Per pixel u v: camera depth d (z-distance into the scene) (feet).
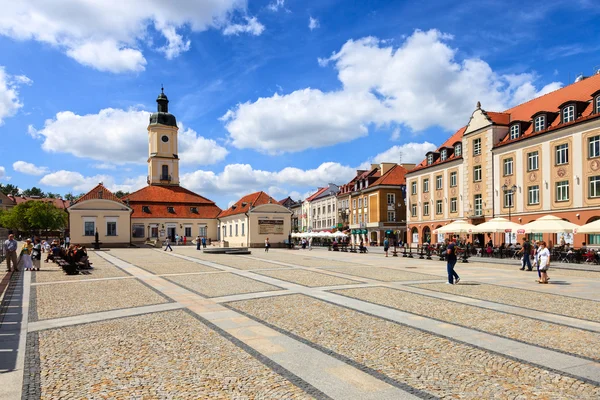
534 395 19.11
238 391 19.70
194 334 30.09
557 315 36.19
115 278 64.80
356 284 56.34
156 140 268.41
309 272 72.69
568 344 27.17
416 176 192.34
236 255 128.57
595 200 107.55
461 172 161.58
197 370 22.61
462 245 127.03
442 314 36.65
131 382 20.88
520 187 132.36
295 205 372.99
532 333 30.04
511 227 105.29
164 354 25.40
